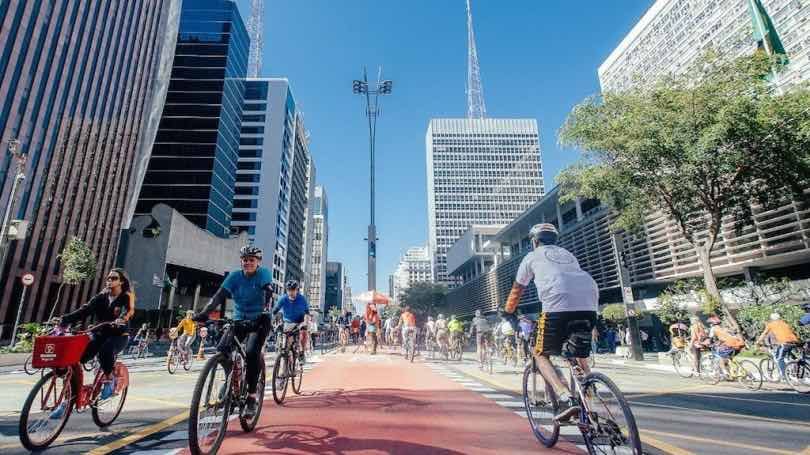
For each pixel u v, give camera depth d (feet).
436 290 260.42
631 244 102.58
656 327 98.43
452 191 474.08
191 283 134.00
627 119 53.72
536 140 488.44
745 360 34.27
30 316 106.32
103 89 141.69
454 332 54.39
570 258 11.97
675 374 44.21
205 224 188.03
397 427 14.60
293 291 22.03
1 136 100.32
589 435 10.33
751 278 73.97
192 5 224.12
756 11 67.62
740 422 18.06
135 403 20.88
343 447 11.91
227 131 216.74
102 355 14.79
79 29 128.88
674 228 87.92
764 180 51.57
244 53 245.65
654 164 53.42
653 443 14.06
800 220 63.62
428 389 24.82
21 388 28.32
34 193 109.81
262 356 14.32
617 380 38.01
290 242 317.63
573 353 11.09
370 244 82.38
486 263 284.41
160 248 105.50
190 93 207.92
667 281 93.35
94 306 15.21
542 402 12.69
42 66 113.50
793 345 33.06
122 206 153.99
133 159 162.09
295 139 341.82
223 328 13.14
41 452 12.01
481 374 35.94
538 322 11.93
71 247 90.79
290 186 315.37
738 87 48.14
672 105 51.44
